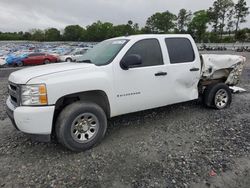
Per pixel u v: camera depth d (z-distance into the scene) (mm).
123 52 3752
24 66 22203
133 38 3943
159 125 4453
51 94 3072
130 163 3111
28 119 2994
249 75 11117
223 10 80062
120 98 3746
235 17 80562
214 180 2740
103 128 3600
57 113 3443
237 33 63875
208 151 3406
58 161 3178
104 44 4430
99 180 2754
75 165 3074
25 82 3043
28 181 2740
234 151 3398
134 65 3842
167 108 5438
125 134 4055
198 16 75000
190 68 4539
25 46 71062
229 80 5523
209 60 5020
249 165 3039
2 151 3471
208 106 5309
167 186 2643
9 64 21844
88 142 3451
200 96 5484
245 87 8078
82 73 3361
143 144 3662
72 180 2756
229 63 5309
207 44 55406
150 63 4039
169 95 4340
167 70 4203
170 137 3914
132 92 3850
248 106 5652
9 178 2799
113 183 2699
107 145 3637
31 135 3174
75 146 3346
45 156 3318
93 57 4070
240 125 4422
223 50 42031
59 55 25578
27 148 3570
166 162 3127
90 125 3494
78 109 3295
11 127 4465
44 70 3307
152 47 4094
